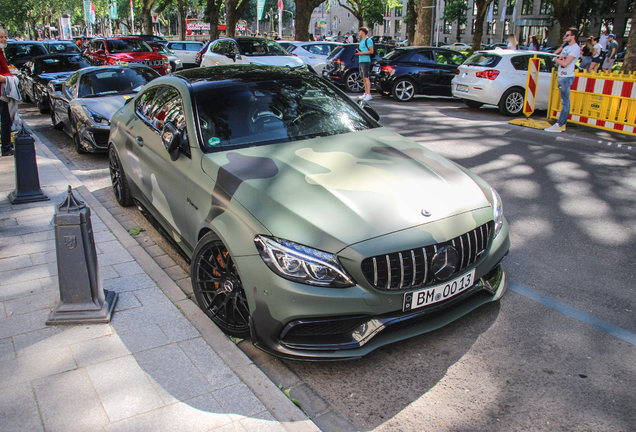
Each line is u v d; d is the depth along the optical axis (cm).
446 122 1082
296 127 395
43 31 7231
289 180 318
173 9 8119
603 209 557
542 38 5450
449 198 317
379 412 268
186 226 367
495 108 1320
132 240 467
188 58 2844
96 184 683
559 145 854
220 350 304
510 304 369
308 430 244
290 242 276
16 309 348
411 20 3416
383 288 279
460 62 1451
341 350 280
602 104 946
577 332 334
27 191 575
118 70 941
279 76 451
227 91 411
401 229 285
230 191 318
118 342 311
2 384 273
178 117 401
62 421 246
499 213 342
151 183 434
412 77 1425
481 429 254
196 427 244
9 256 433
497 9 5803
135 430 241
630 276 409
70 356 297
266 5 9244
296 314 273
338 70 1620
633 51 1297
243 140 374
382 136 405
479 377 293
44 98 1230
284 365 307
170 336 317
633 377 290
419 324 303
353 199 299
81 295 329
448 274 293
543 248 462
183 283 407
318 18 8731
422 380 292
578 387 283
